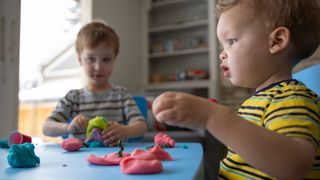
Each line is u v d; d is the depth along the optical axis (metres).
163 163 0.43
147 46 3.11
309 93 0.45
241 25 0.51
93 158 0.44
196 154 0.52
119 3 2.85
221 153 1.61
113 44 1.26
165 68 3.20
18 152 0.43
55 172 0.39
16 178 0.36
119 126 0.86
